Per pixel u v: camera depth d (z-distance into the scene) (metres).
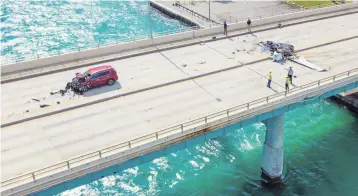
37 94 35.81
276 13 73.75
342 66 40.62
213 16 73.19
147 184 38.06
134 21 75.06
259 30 50.03
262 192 37.34
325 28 51.03
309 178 38.97
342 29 50.69
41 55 54.75
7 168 27.17
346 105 49.72
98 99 34.88
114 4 82.75
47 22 72.94
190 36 47.00
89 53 42.03
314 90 35.28
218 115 31.28
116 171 28.19
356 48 45.03
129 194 36.97
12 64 38.88
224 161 40.88
